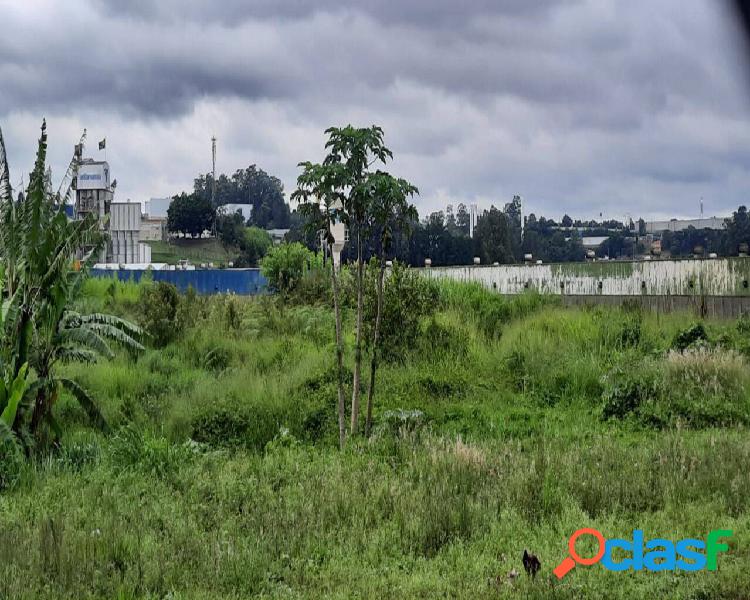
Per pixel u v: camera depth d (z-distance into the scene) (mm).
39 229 17562
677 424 16844
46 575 8875
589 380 21219
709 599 7855
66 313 19141
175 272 65938
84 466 15281
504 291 50719
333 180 15781
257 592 8578
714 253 52562
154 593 8453
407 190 15891
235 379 24391
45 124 17609
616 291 44469
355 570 9008
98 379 24188
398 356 24188
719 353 21359
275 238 182375
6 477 14492
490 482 11961
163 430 19391
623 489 11289
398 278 25188
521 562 8984
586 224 164625
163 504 11641
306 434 18734
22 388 16438
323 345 29281
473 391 21500
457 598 8047
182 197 154125
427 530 9961
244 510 11164
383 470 12953
